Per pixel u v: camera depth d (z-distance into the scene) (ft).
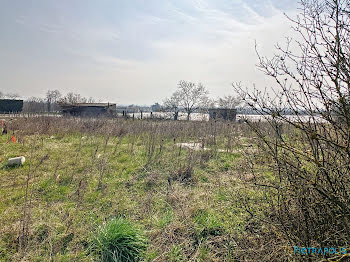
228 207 10.57
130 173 16.87
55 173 16.05
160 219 10.35
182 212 10.88
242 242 7.98
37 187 13.71
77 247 8.55
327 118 5.18
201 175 16.40
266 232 7.26
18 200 12.14
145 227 9.93
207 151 22.02
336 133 5.25
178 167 17.21
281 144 5.90
